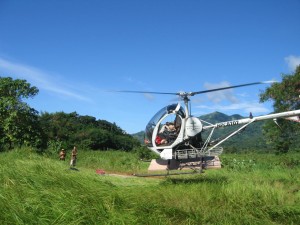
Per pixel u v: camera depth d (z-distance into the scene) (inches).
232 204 329.4
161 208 294.0
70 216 233.1
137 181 491.2
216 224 266.7
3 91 1171.9
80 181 343.3
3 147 1127.6
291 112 471.2
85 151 1378.0
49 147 1229.1
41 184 295.4
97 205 262.8
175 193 361.1
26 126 1154.7
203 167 474.3
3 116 1145.4
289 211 301.9
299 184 462.9
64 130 2081.7
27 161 411.5
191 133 476.7
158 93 483.5
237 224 271.0
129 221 247.1
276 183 461.1
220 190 371.9
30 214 225.9
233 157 995.9
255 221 280.7
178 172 474.3
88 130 2166.6
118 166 894.4
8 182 294.8
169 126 486.0
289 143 1042.7
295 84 991.0
